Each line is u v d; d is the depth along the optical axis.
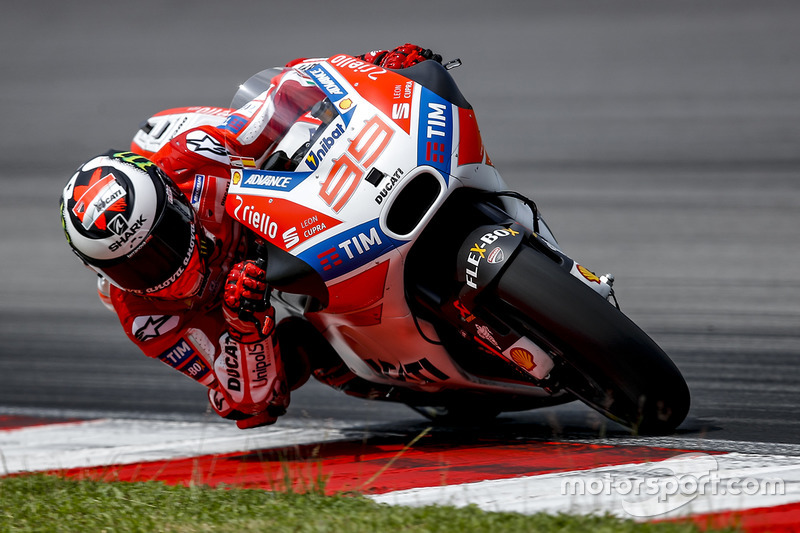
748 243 40.06
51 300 40.41
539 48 136.62
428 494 13.63
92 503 13.38
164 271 16.58
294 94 17.59
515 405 19.44
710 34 134.50
